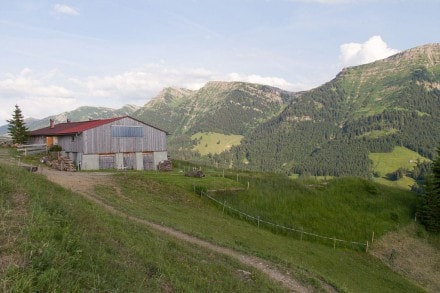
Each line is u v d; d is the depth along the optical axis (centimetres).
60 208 1472
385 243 4541
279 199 4784
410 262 4297
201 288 1441
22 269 866
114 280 1063
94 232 1447
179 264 1634
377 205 5531
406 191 6488
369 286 3130
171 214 3228
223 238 2889
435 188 5506
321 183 6084
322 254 3584
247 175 6175
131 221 2177
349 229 4584
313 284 2203
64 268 960
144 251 1545
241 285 1700
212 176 5434
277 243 3419
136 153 6334
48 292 820
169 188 4222
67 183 3478
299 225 4275
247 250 2564
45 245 1001
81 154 5712
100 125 5891
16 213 1224
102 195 3197
